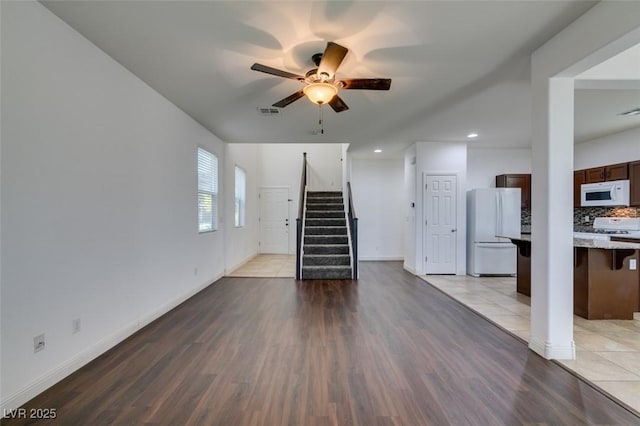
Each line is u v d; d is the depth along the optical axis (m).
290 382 2.24
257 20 2.19
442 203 6.03
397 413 1.89
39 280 2.07
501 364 2.51
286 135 5.46
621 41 1.95
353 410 1.92
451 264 6.06
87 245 2.50
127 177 3.00
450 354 2.69
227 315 3.69
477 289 4.97
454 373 2.37
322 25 2.25
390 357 2.63
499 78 3.13
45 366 2.12
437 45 2.52
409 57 2.71
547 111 2.49
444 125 4.80
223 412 1.90
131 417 1.85
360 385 2.20
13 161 1.91
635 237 4.80
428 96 3.59
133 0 1.99
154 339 2.98
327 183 9.20
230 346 2.84
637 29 1.84
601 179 5.46
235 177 6.71
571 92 2.48
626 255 3.60
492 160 6.84
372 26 2.26
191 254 4.48
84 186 2.46
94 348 2.57
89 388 2.14
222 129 5.07
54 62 2.18
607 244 3.59
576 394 2.09
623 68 2.54
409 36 2.39
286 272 6.30
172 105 3.87
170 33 2.36
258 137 5.62
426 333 3.16
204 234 4.97
